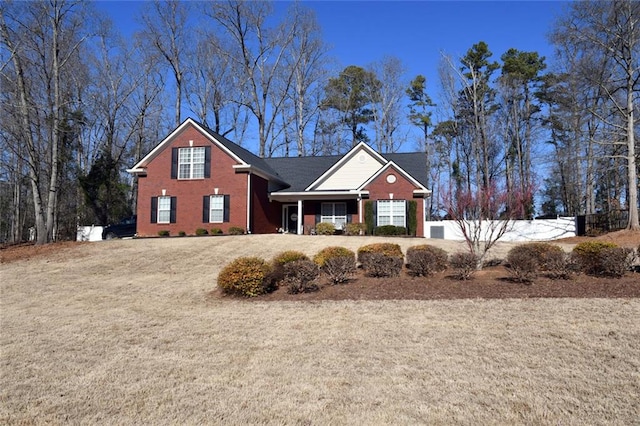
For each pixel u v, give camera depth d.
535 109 44.03
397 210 24.52
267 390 5.24
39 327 8.69
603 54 26.48
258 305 10.02
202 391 5.28
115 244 20.94
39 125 24.66
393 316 8.41
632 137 24.59
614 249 10.45
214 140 25.41
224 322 8.64
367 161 26.95
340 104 47.28
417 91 48.94
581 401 4.67
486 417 4.38
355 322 8.12
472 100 43.16
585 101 30.19
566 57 30.61
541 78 42.38
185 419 4.55
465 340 6.83
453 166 46.19
